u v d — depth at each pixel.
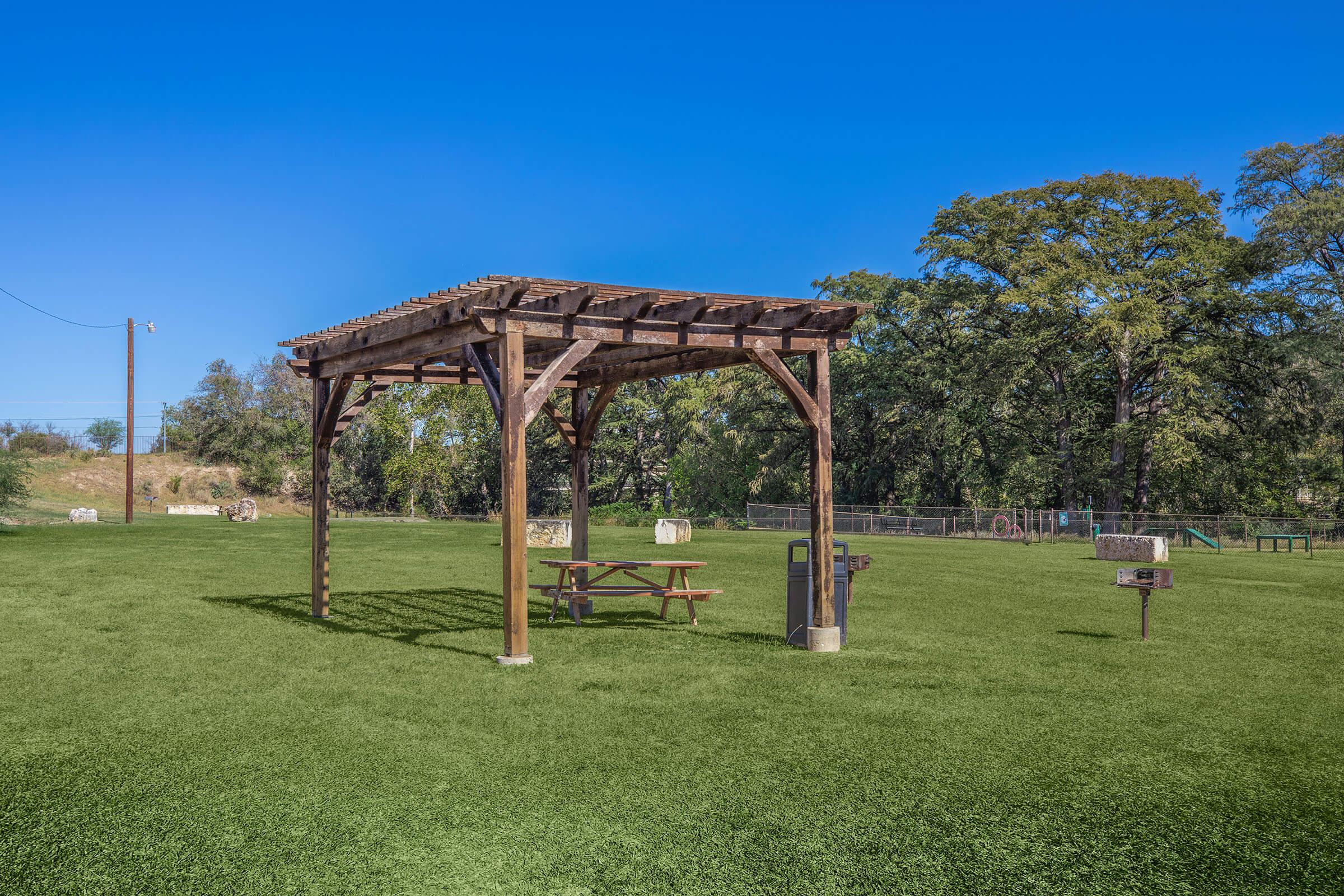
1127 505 45.72
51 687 7.98
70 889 4.07
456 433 56.34
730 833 4.73
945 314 45.78
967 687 8.25
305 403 69.94
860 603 14.20
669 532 29.44
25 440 61.78
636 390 63.94
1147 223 40.31
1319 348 36.34
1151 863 4.47
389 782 5.48
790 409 50.38
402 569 18.70
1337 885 4.27
